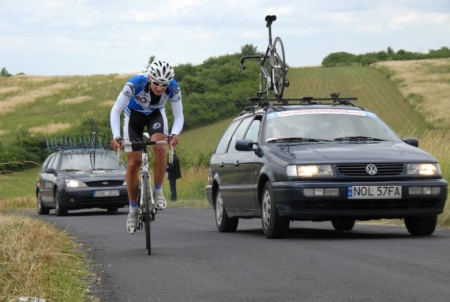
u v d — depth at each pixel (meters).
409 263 21.38
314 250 25.08
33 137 170.12
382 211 28.58
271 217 29.64
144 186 25.98
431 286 17.55
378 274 19.52
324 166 28.66
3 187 30.95
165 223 43.69
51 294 16.88
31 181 31.41
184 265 22.75
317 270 20.58
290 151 30.05
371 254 23.55
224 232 35.94
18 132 197.75
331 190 28.41
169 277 20.52
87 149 64.62
